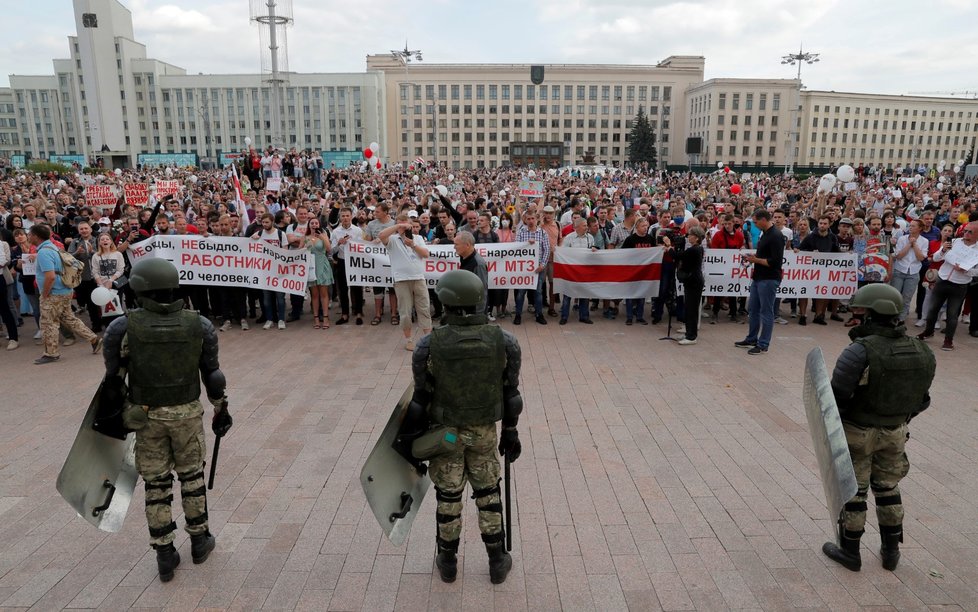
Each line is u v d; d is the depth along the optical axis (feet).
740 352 28.78
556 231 35.29
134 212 39.73
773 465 17.11
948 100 339.77
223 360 27.55
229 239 32.58
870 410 11.76
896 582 12.14
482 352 11.26
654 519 14.38
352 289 34.58
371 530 14.03
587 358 27.63
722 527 14.05
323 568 12.65
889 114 333.83
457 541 12.05
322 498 15.39
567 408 21.38
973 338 31.73
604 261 34.19
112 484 12.50
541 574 12.42
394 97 337.52
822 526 14.11
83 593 11.89
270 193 58.85
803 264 34.06
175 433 11.98
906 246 32.76
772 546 13.33
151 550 13.42
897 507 12.25
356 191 68.03
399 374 25.30
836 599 11.66
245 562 12.84
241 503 15.14
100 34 244.83
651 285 34.40
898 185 105.09
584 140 342.64
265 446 18.39
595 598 11.71
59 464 17.51
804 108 320.29
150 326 11.55
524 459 17.46
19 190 71.61
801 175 210.38
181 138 312.50
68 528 14.24
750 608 11.43
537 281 34.04
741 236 35.45
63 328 31.99
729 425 19.93
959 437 19.08
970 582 12.14
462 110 338.95
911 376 11.47
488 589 11.99
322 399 22.39
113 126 252.42
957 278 28.50
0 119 335.26
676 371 25.71
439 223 39.70
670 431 19.43
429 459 11.92
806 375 12.82
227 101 309.63
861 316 33.91
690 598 11.69
